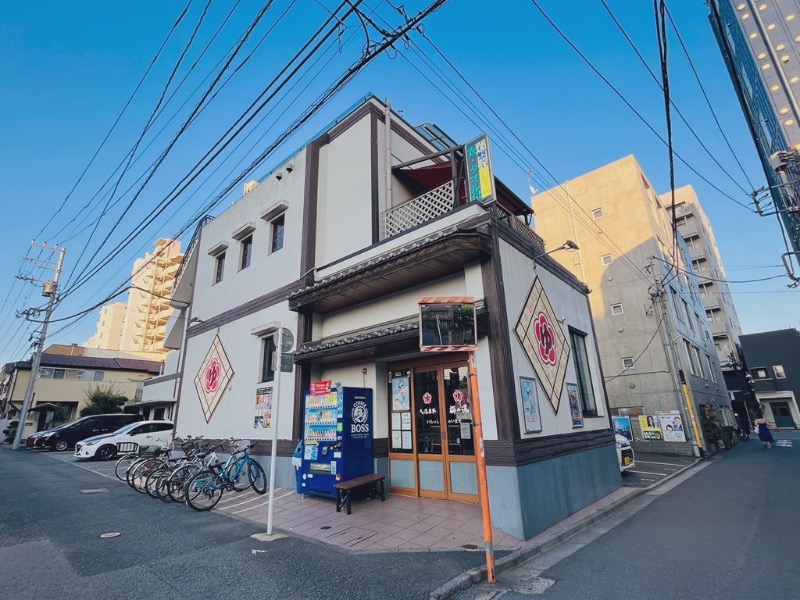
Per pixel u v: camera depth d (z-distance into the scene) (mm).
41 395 27016
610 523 6062
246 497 7309
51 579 3707
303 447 7152
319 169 10133
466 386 6535
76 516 5953
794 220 7098
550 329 7473
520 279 6859
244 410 9641
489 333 5898
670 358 16500
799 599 3342
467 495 6270
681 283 21109
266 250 10586
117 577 3785
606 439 8523
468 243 5910
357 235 8875
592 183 20672
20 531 5141
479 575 3877
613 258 19234
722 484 9102
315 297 7992
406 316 7340
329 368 8367
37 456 14945
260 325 9609
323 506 6457
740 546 4727
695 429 15273
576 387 7938
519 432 5508
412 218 8148
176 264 58312
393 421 7438
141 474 8055
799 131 6789
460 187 8938
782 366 33875
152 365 32344
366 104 9711
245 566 4078
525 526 4984
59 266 21094
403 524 5422
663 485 9359
